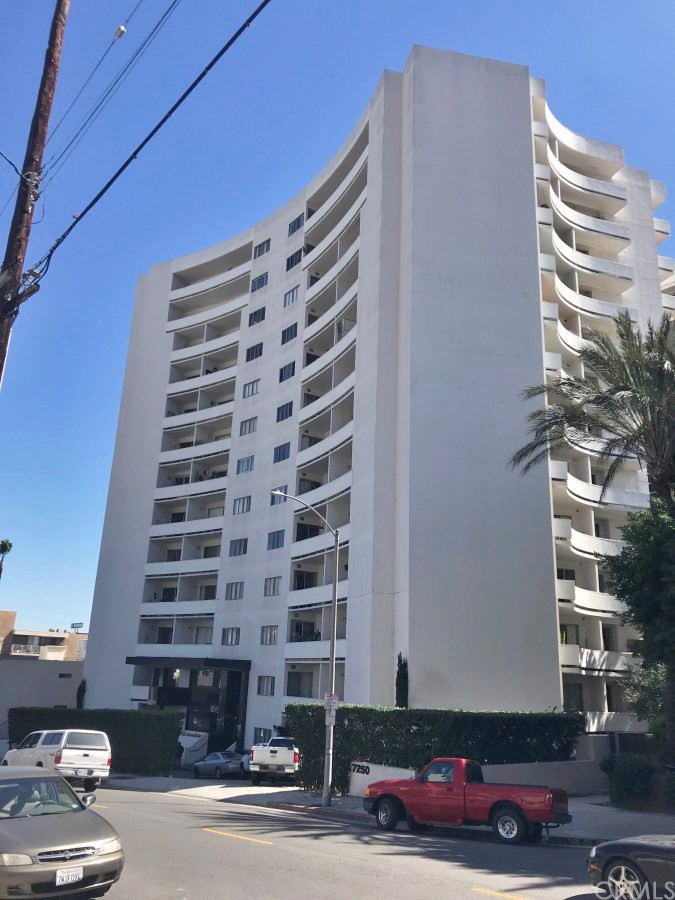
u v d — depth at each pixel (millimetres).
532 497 31734
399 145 38250
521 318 34062
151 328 59844
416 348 32750
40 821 8555
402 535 31359
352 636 33406
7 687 51938
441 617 29500
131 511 55188
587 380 25891
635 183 47375
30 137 14031
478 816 15289
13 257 13555
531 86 40312
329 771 21344
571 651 31719
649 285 45312
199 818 17031
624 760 20891
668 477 22781
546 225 36969
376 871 10805
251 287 54188
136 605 52375
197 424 54469
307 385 46344
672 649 18844
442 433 31812
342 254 44594
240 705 43531
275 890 9203
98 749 23297
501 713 22797
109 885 8383
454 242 34531
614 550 35781
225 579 47969
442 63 37312
